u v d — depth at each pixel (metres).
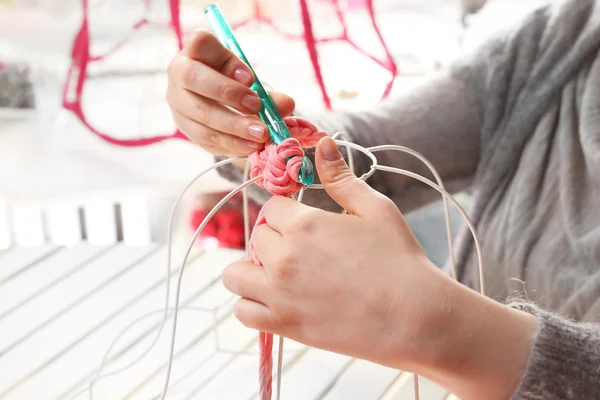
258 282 0.37
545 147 0.63
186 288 0.69
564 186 0.60
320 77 0.82
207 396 0.52
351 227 0.35
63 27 0.75
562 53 0.64
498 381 0.34
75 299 0.67
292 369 0.56
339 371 0.56
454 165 0.71
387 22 0.84
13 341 0.59
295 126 0.43
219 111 0.45
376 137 0.67
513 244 0.62
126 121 0.79
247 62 0.45
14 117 0.77
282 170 0.38
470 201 0.77
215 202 0.83
